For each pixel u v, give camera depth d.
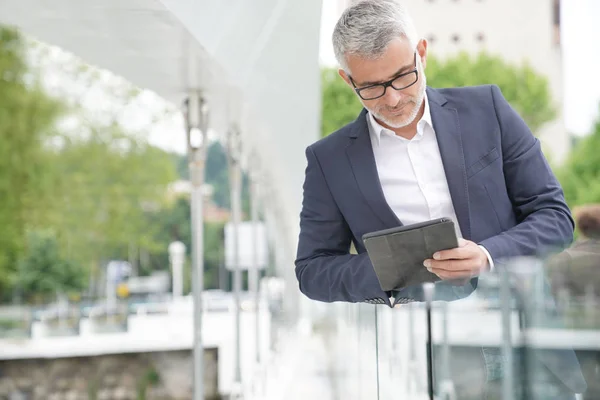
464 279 1.55
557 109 49.44
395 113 2.32
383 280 2.15
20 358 15.08
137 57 6.26
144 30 5.41
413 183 2.43
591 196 38.94
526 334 1.37
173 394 15.12
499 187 2.36
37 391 15.09
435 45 56.00
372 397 2.92
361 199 2.45
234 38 6.42
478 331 1.50
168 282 55.75
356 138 2.49
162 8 4.78
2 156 25.05
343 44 2.31
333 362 9.75
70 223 29.44
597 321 1.25
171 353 15.15
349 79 2.37
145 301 29.02
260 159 14.65
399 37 2.26
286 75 8.62
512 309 1.41
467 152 2.37
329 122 36.72
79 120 28.98
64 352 15.16
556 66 54.88
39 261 40.47
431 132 2.43
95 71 27.73
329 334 11.46
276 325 15.67
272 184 19.27
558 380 1.31
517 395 1.39
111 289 39.72
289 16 6.67
